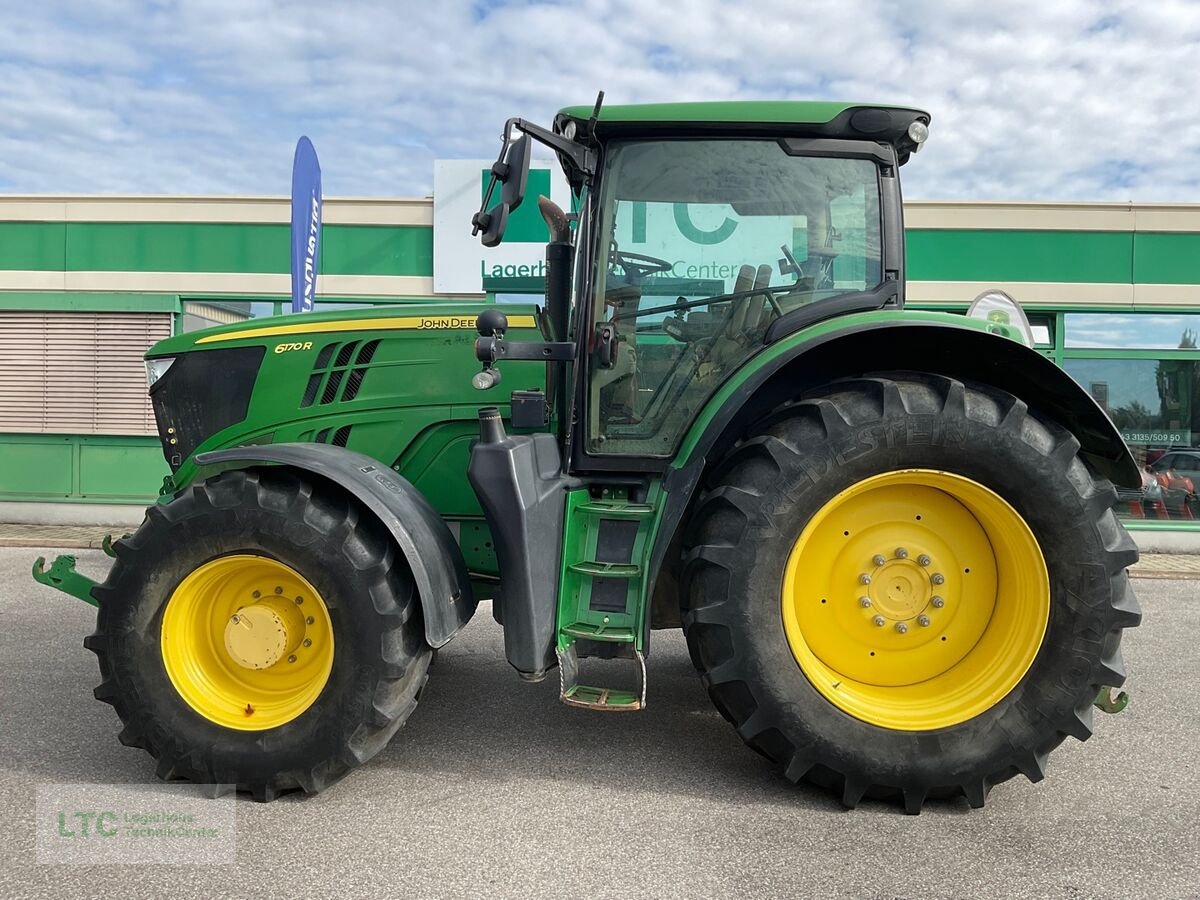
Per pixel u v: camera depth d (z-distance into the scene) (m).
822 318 2.94
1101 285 8.52
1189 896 2.11
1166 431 8.73
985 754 2.50
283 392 3.46
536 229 8.66
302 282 7.40
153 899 2.04
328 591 2.54
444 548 2.75
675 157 2.96
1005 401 2.55
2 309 8.72
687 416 2.99
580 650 2.70
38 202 8.61
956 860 2.28
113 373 8.77
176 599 2.62
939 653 2.69
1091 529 2.49
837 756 2.51
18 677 3.80
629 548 2.73
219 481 2.65
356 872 2.18
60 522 8.82
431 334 3.39
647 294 2.99
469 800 2.62
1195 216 8.42
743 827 2.46
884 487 2.66
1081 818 2.54
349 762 2.54
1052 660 2.50
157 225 8.66
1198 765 2.98
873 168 3.00
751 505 2.53
